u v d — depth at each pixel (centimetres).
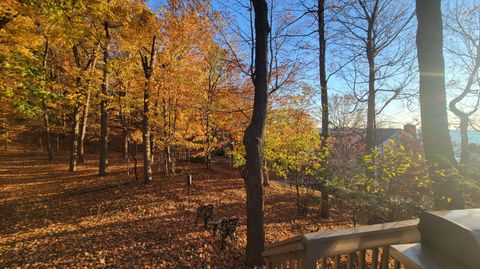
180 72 1038
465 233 116
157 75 1030
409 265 131
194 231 642
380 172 438
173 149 1430
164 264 489
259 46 488
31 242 566
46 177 1241
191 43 989
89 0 726
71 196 920
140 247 549
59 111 1371
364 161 457
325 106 834
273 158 918
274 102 952
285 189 1154
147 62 1088
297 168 748
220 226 588
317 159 614
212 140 1284
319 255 177
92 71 1149
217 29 828
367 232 188
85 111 1694
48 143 1839
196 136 1277
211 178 1288
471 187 320
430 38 378
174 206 835
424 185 381
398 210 368
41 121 2156
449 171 341
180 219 724
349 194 427
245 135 498
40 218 717
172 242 577
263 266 483
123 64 1032
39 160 1816
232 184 1178
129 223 687
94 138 2281
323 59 845
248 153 491
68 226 662
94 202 857
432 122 378
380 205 382
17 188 1026
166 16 946
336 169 514
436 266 122
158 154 2155
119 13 849
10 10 645
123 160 1953
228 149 1577
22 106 784
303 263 182
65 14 691
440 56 375
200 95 1137
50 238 588
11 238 584
